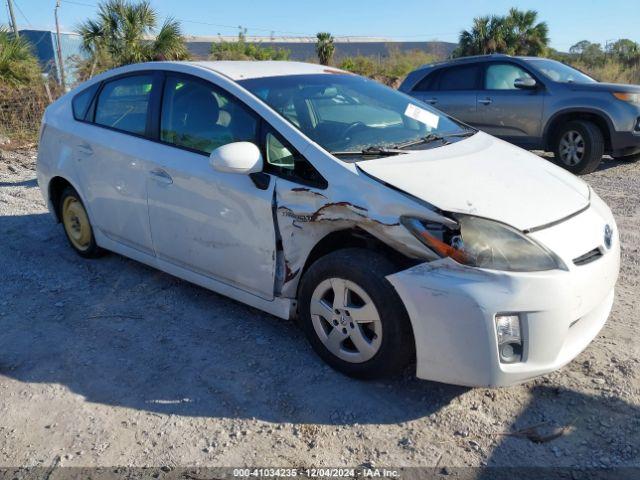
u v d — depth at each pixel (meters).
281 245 3.38
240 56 35.56
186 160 3.79
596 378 3.17
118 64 17.98
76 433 2.90
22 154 10.41
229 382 3.27
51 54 26.39
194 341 3.70
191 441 2.82
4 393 3.23
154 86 4.16
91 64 17.84
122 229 4.39
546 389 3.10
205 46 54.66
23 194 7.40
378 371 3.06
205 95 3.82
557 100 8.20
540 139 8.48
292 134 3.35
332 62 33.59
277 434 2.85
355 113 3.81
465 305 2.70
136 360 3.51
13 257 5.21
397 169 3.13
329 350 3.27
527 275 2.71
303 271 3.36
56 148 4.93
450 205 2.85
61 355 3.59
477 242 2.75
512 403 3.01
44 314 4.12
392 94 4.32
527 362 2.76
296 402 3.08
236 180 3.49
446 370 2.83
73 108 4.89
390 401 3.06
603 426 2.82
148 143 4.08
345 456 2.70
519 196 3.05
